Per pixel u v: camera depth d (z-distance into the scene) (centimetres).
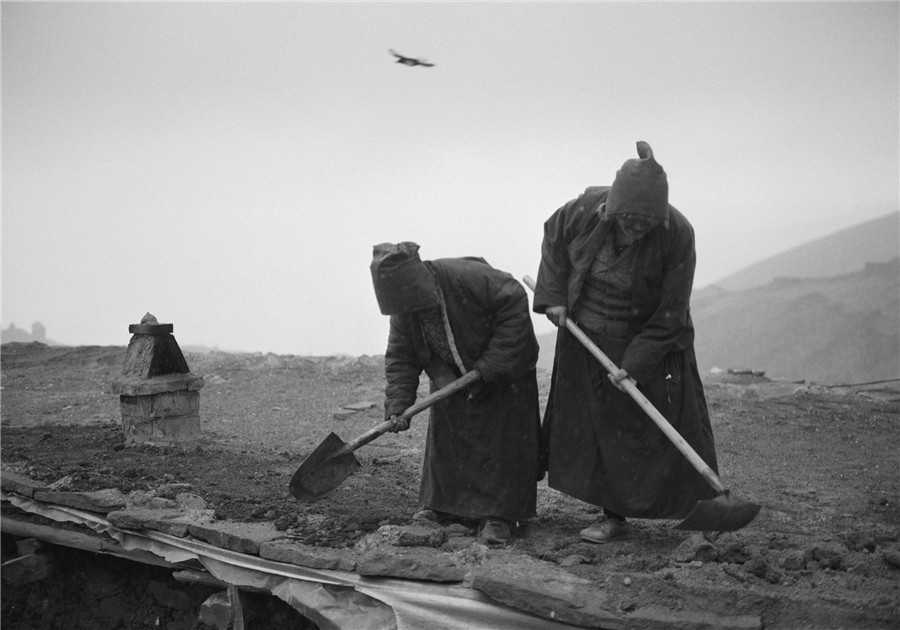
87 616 682
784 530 518
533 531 523
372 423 925
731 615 399
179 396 784
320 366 1252
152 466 692
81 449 763
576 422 491
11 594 702
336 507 569
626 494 474
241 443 820
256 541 512
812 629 391
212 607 544
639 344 462
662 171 446
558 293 493
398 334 518
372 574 462
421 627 446
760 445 786
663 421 440
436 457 518
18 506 670
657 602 409
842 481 655
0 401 1085
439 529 498
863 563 443
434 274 491
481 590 434
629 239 462
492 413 501
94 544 634
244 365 1276
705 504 411
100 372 1298
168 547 566
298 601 486
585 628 411
